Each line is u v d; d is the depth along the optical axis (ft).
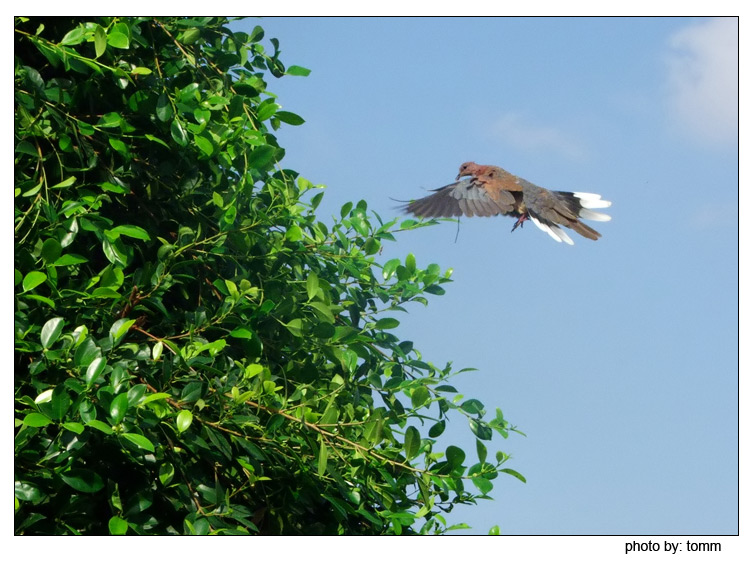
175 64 22.91
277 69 26.81
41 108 19.85
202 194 22.97
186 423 17.69
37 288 18.89
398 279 26.43
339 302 25.96
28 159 19.90
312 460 20.40
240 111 22.71
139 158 22.53
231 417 19.33
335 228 26.20
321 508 22.54
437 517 22.15
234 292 20.75
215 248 21.30
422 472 20.57
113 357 18.88
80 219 19.08
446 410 24.73
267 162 22.74
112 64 21.22
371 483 21.08
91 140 21.54
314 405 20.81
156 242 22.86
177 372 19.94
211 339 22.13
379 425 20.66
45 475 16.61
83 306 19.12
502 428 24.84
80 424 15.92
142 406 17.40
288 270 23.77
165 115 20.67
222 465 20.72
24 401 16.66
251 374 19.85
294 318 23.48
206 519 18.40
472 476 21.34
